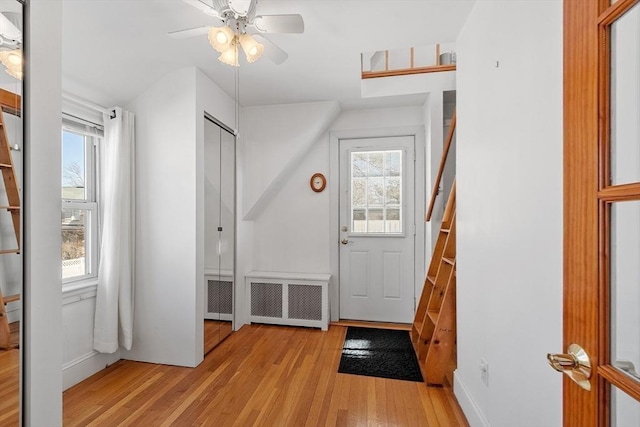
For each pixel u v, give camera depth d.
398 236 3.59
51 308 0.98
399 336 3.18
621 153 0.62
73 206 2.33
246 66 2.54
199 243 2.54
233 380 2.29
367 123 3.62
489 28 1.56
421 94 3.11
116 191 2.39
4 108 0.92
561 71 0.98
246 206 3.53
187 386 2.21
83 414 1.89
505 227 1.38
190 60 2.40
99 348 2.36
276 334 3.24
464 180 1.94
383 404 2.00
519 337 1.25
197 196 2.51
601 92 0.62
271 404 2.00
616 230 0.62
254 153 3.52
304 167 3.75
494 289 1.49
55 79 1.00
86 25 1.91
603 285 0.62
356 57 2.42
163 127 2.54
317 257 3.72
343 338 3.13
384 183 3.65
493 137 1.50
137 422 1.82
